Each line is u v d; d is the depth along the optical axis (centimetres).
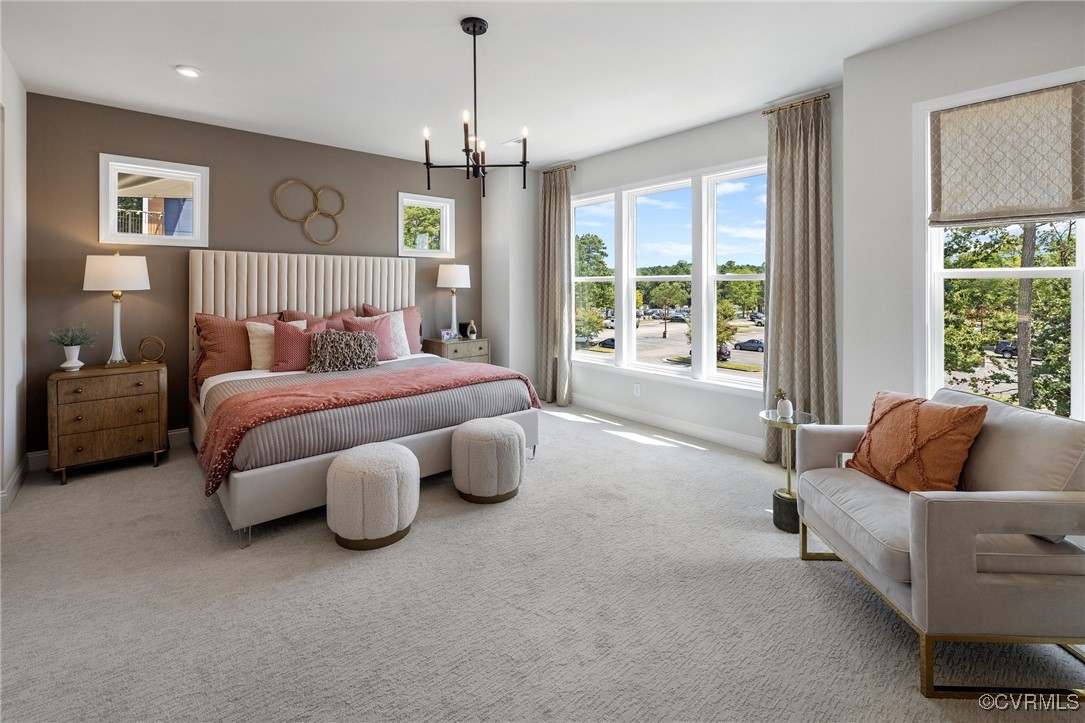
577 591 215
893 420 215
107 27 268
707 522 281
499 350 591
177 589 214
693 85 346
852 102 306
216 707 153
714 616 198
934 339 290
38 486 329
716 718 149
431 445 318
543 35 279
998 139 257
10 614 196
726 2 248
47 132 361
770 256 382
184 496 314
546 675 167
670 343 485
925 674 158
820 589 216
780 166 372
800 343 362
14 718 147
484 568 233
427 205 568
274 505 257
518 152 515
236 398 293
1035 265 261
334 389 310
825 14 259
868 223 302
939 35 274
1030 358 265
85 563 234
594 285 557
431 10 254
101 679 163
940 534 154
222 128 433
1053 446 170
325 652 177
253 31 273
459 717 150
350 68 319
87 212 378
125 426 356
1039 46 245
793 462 371
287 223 470
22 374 342
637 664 172
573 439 445
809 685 162
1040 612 155
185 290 423
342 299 494
